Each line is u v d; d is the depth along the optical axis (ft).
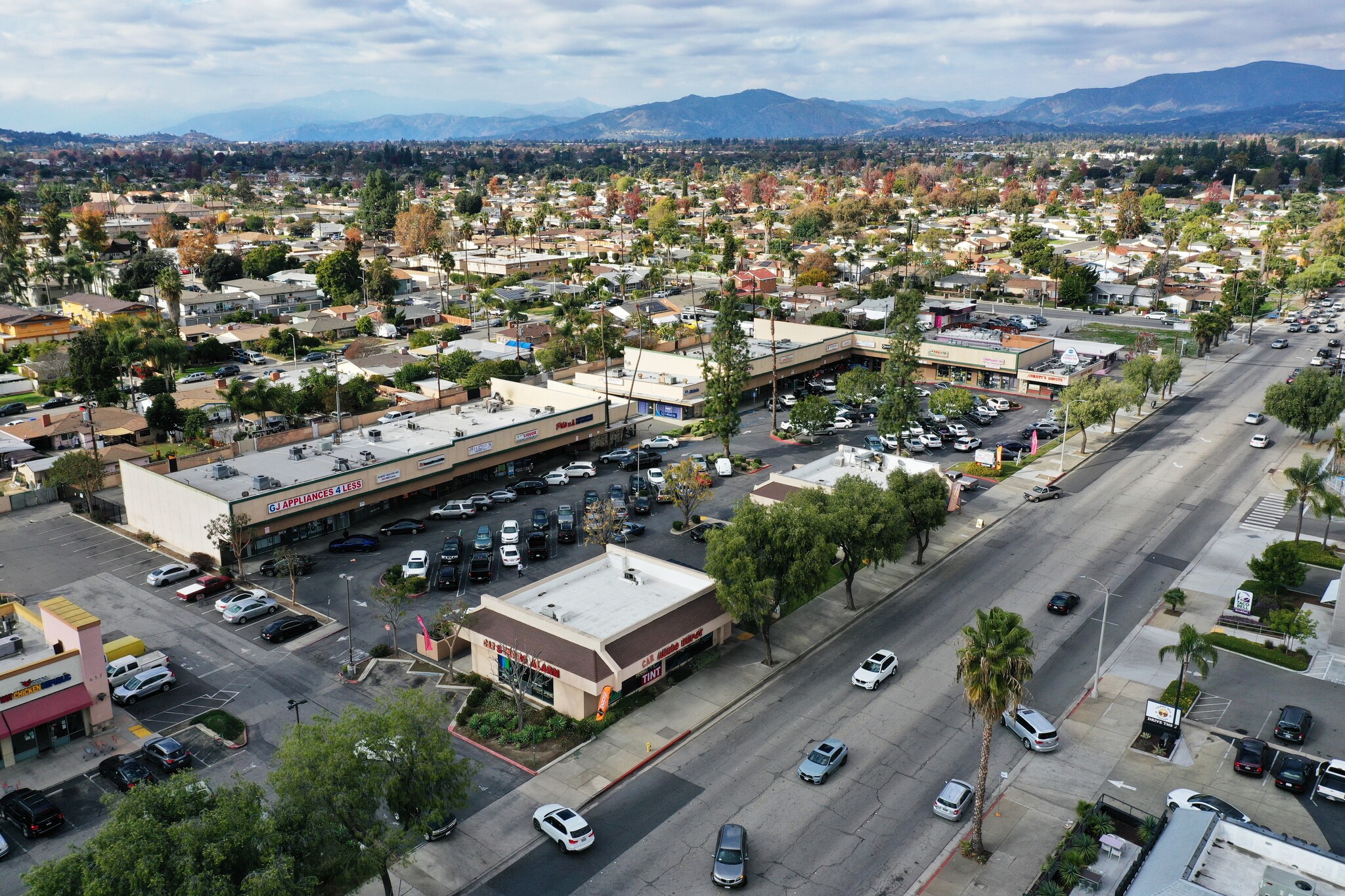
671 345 469.16
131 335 469.16
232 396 392.27
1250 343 536.42
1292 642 207.41
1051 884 132.26
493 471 326.44
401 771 131.13
